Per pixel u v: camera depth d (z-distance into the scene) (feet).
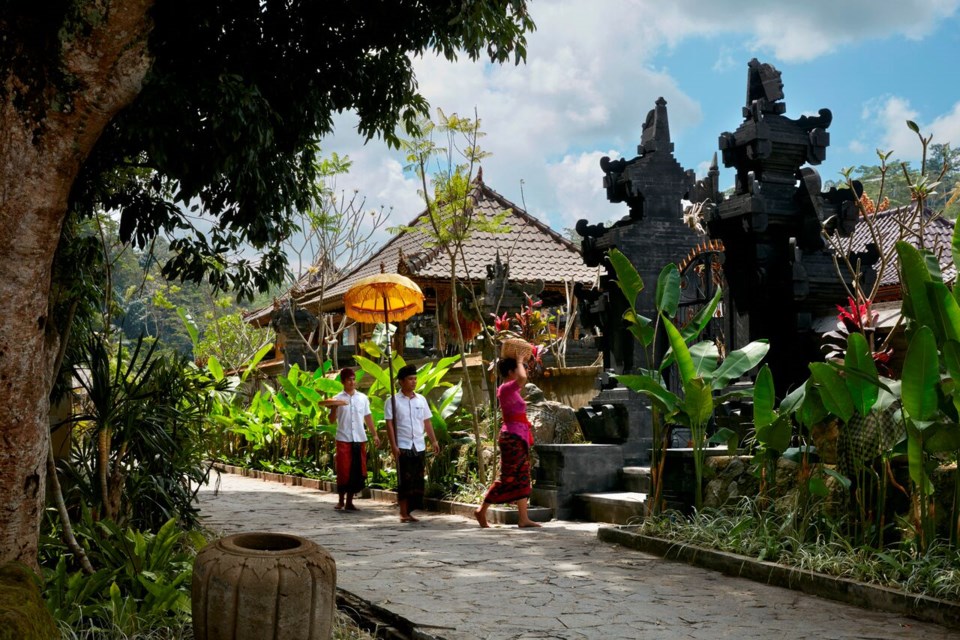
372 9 24.18
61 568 14.79
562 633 15.33
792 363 31.48
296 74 24.67
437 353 55.16
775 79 32.89
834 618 16.58
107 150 21.53
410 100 26.66
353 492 35.88
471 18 22.15
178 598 14.90
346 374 36.11
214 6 21.85
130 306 128.57
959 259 19.52
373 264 77.92
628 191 39.34
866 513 20.80
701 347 26.48
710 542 22.44
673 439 36.22
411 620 16.15
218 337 91.30
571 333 59.57
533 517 31.86
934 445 17.87
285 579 12.02
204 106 20.52
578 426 37.86
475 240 67.82
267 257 25.13
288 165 25.04
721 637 15.15
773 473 23.11
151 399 21.50
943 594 16.55
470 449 37.50
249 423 56.39
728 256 33.83
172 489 22.08
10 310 12.07
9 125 11.82
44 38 11.63
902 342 26.66
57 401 23.56
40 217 12.10
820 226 31.71
